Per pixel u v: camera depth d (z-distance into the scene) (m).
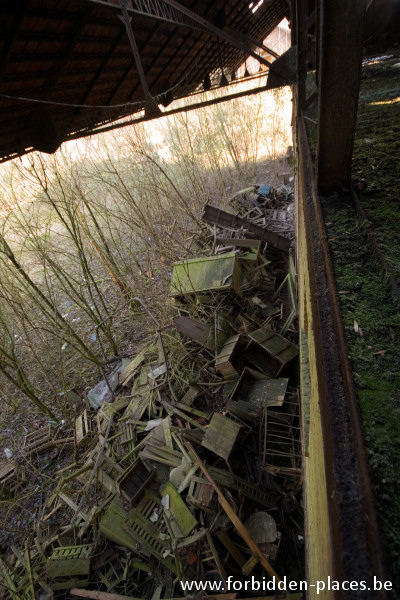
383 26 5.72
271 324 4.95
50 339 6.21
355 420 0.75
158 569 2.97
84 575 3.11
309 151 2.48
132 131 8.25
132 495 3.41
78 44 2.82
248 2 5.91
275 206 7.92
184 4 4.12
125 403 4.55
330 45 1.25
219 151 9.80
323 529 0.88
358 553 0.57
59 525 3.57
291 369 4.09
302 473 2.84
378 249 1.28
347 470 0.69
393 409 0.76
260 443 3.44
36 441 4.60
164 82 5.57
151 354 5.17
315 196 1.75
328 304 1.14
